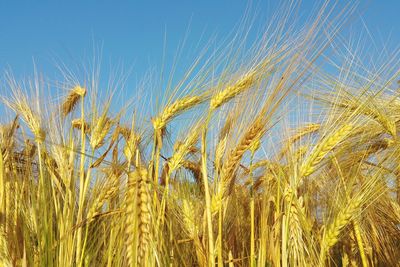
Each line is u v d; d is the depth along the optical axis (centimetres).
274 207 74
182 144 70
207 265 63
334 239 61
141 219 45
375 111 74
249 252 77
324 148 61
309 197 75
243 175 73
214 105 67
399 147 77
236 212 81
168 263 57
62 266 63
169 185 72
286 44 65
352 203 62
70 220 67
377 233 89
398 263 86
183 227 68
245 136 63
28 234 62
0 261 56
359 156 78
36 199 70
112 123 79
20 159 79
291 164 64
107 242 67
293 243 61
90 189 75
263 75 65
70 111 87
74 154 76
